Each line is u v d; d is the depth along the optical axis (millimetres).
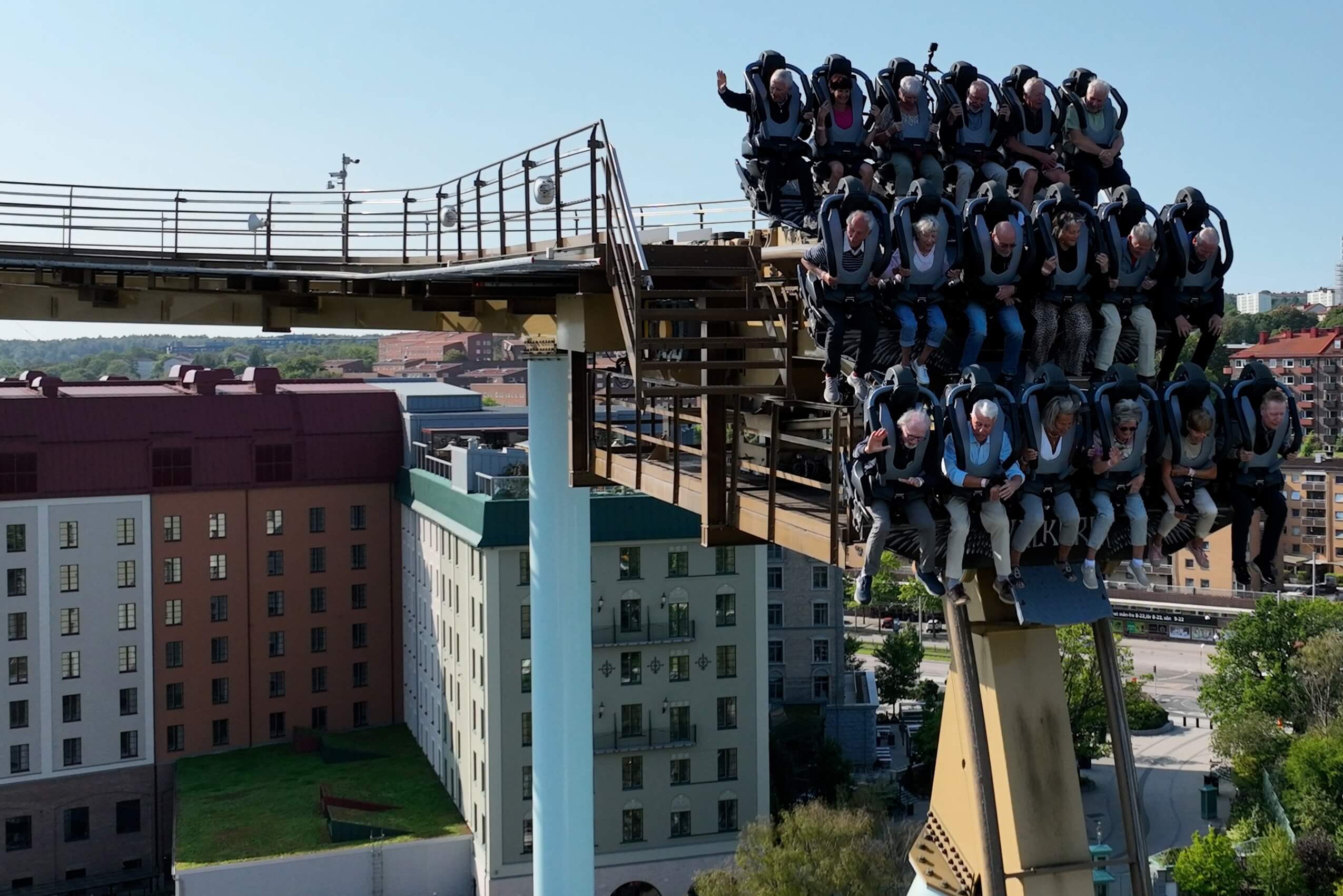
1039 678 13492
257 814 64312
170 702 74062
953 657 13812
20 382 81312
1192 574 120000
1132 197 14109
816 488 18172
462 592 62031
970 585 13555
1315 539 119688
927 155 16719
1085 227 13883
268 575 76438
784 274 18281
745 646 61562
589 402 25734
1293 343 139000
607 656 60125
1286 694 77938
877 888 49500
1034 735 13359
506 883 57281
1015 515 12688
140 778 73375
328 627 77938
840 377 13992
